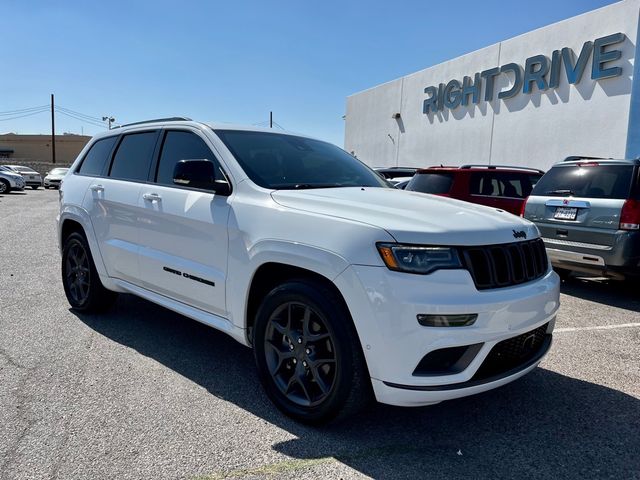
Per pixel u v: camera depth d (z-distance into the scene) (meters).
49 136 67.62
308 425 2.98
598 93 13.57
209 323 3.56
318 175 3.88
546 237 6.73
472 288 2.64
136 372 3.69
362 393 2.75
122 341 4.32
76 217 4.84
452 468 2.61
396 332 2.54
